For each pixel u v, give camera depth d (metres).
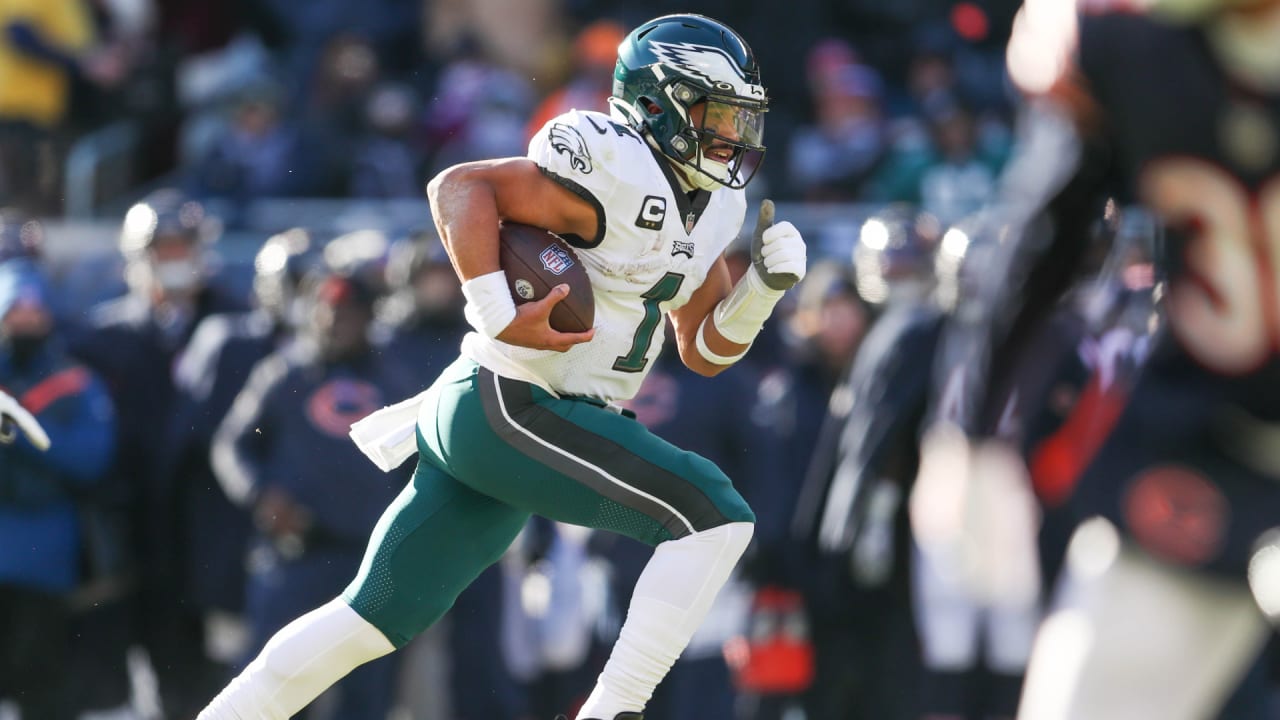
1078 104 11.15
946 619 23.03
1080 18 10.97
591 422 12.70
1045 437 20.28
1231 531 10.78
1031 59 11.30
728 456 24.53
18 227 24.27
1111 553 11.24
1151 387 11.12
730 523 12.60
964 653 23.03
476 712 24.03
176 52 39.84
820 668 24.09
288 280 24.97
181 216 26.02
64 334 24.86
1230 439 10.88
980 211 32.94
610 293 12.92
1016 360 11.79
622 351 13.07
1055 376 20.45
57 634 23.36
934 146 36.16
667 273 13.00
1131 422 11.12
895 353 23.09
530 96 40.81
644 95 12.91
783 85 42.69
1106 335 20.69
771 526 24.11
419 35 43.69
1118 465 11.12
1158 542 10.89
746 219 30.42
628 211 12.70
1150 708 10.98
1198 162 10.78
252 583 23.11
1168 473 10.95
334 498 22.81
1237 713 19.20
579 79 40.06
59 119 35.81
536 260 12.56
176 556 24.70
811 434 24.66
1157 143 10.85
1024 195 11.59
